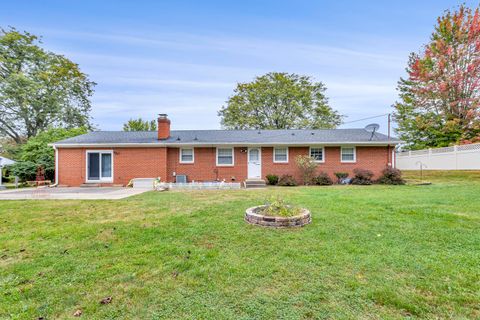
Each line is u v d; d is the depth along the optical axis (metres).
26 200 7.95
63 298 2.43
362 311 2.19
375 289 2.51
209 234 4.27
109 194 9.46
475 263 3.05
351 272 2.87
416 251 3.44
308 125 26.86
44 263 3.21
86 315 2.17
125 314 2.18
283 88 26.80
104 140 14.16
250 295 2.45
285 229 4.47
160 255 3.43
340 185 12.80
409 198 7.62
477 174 14.62
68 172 13.60
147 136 15.31
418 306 2.24
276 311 2.19
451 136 19.14
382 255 3.31
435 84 19.38
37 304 2.33
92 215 5.77
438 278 2.71
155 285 2.65
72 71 23.17
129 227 4.73
